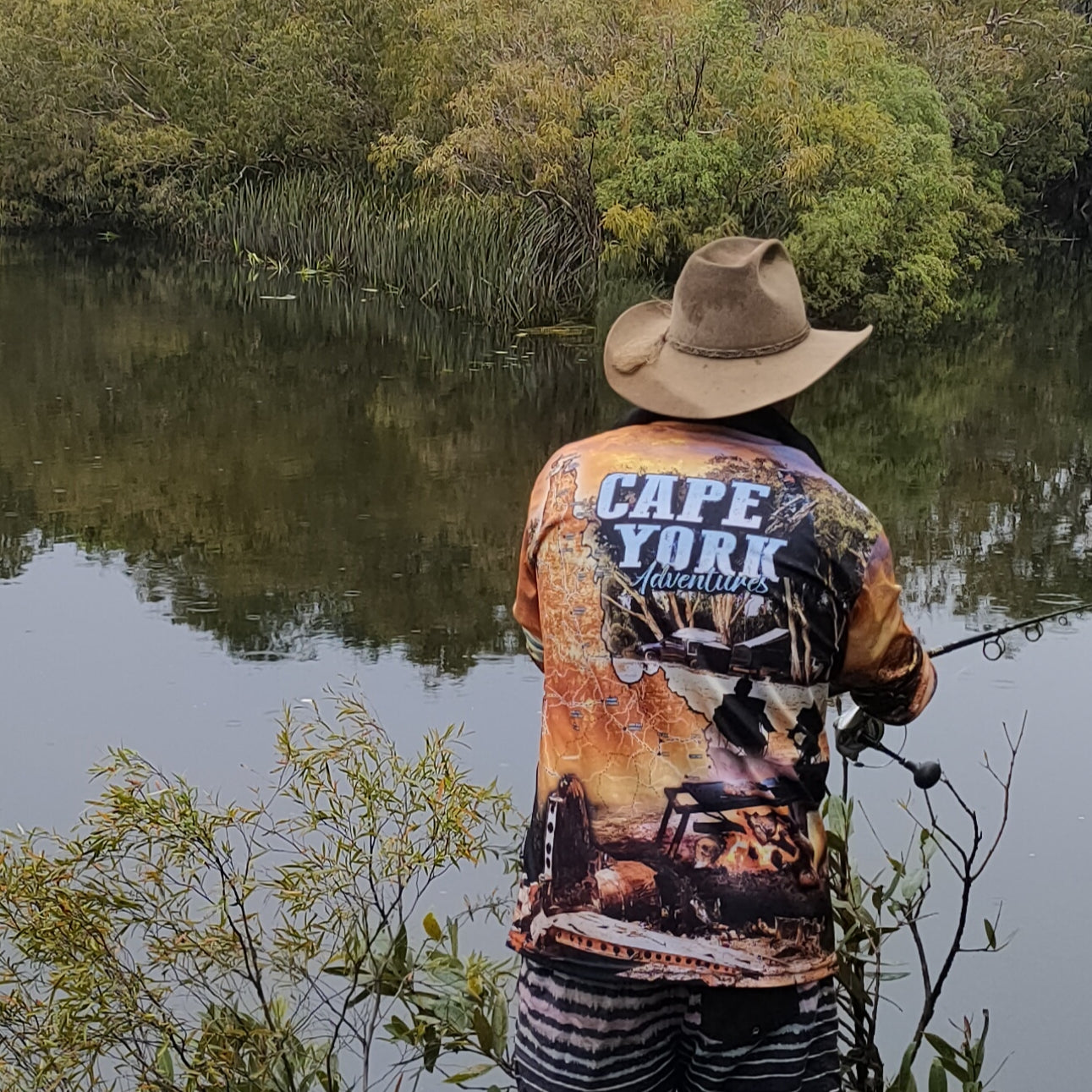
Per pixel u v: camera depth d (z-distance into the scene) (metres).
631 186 17.67
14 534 9.27
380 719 5.98
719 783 1.86
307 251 22.44
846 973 2.60
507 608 7.72
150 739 5.73
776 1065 1.89
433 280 19.06
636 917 1.86
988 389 14.68
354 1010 3.07
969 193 23.31
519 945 1.94
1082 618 7.40
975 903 4.30
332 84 23.98
